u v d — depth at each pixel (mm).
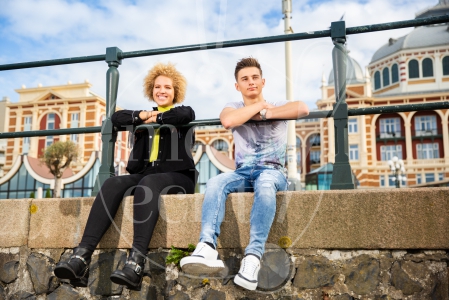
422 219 1873
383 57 43938
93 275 2227
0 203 2430
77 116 40188
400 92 40781
